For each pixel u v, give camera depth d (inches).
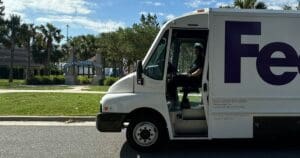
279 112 273.6
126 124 326.3
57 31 2581.2
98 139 323.9
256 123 271.9
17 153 273.3
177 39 278.2
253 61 272.8
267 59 273.1
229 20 271.7
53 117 435.8
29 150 283.0
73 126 395.9
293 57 274.5
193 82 277.3
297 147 296.4
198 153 275.6
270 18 273.6
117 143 307.6
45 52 2677.2
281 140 314.7
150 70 271.7
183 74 278.7
